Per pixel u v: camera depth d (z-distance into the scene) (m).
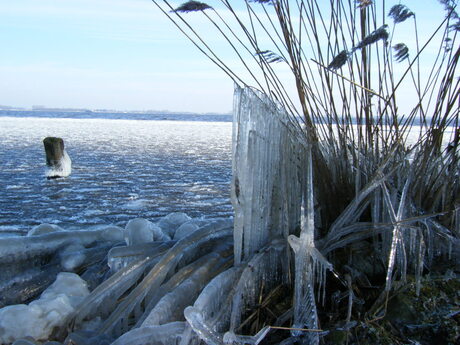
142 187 6.44
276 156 2.03
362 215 2.26
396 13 2.10
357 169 2.04
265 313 1.91
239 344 1.54
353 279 2.01
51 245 2.40
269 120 1.96
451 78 2.12
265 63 2.00
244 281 1.75
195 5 1.76
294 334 1.69
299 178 2.14
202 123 34.09
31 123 26.88
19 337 1.76
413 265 2.09
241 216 1.89
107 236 2.64
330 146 2.22
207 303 1.63
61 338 1.82
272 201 2.08
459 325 1.75
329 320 1.84
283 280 2.07
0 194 5.80
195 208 5.09
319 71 2.15
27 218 4.54
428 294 1.88
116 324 1.79
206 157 10.30
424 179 2.25
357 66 2.18
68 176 7.38
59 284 2.10
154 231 2.58
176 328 1.55
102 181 6.93
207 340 1.44
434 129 2.17
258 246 2.03
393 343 1.69
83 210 4.93
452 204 2.25
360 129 2.20
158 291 1.88
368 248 2.14
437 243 2.19
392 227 1.96
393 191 2.07
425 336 1.75
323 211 2.22
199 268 1.98
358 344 1.69
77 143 13.50
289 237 1.80
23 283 2.22
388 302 1.88
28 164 8.75
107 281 1.96
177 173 7.85
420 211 2.17
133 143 13.80
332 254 2.11
